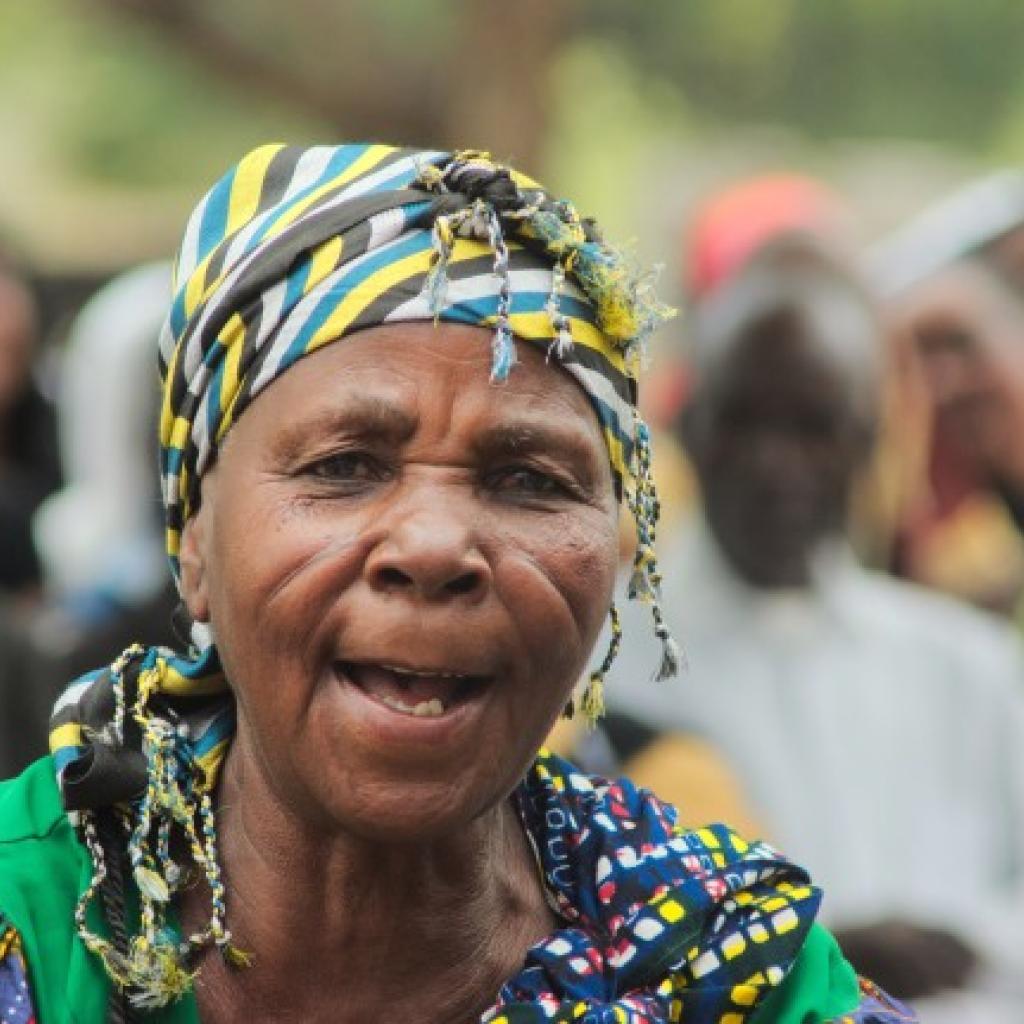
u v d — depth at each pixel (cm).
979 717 839
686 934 386
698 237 1042
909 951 763
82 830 384
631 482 385
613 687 782
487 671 354
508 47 1756
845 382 828
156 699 395
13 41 2523
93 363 1099
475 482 359
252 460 363
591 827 402
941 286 1066
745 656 813
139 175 2508
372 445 358
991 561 1060
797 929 389
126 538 1023
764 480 821
